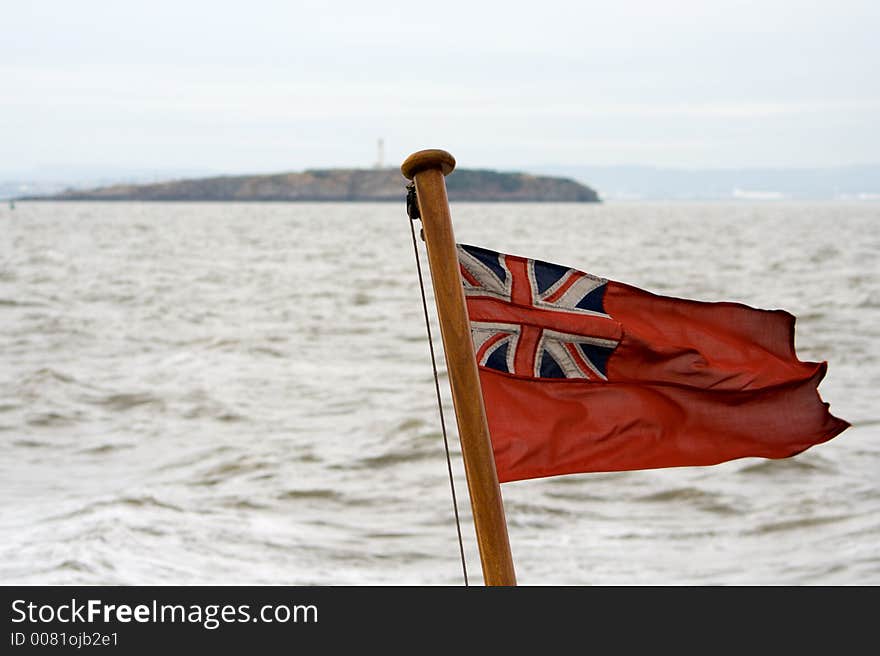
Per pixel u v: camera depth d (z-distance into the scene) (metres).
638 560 27.34
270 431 44.44
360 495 34.16
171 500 33.34
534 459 13.46
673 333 13.59
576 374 13.49
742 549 28.08
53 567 26.94
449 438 41.78
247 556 28.02
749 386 13.33
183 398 52.12
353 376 59.47
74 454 41.09
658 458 13.52
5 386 54.72
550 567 26.78
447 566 27.31
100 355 69.38
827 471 35.00
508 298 13.47
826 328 81.00
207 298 115.19
